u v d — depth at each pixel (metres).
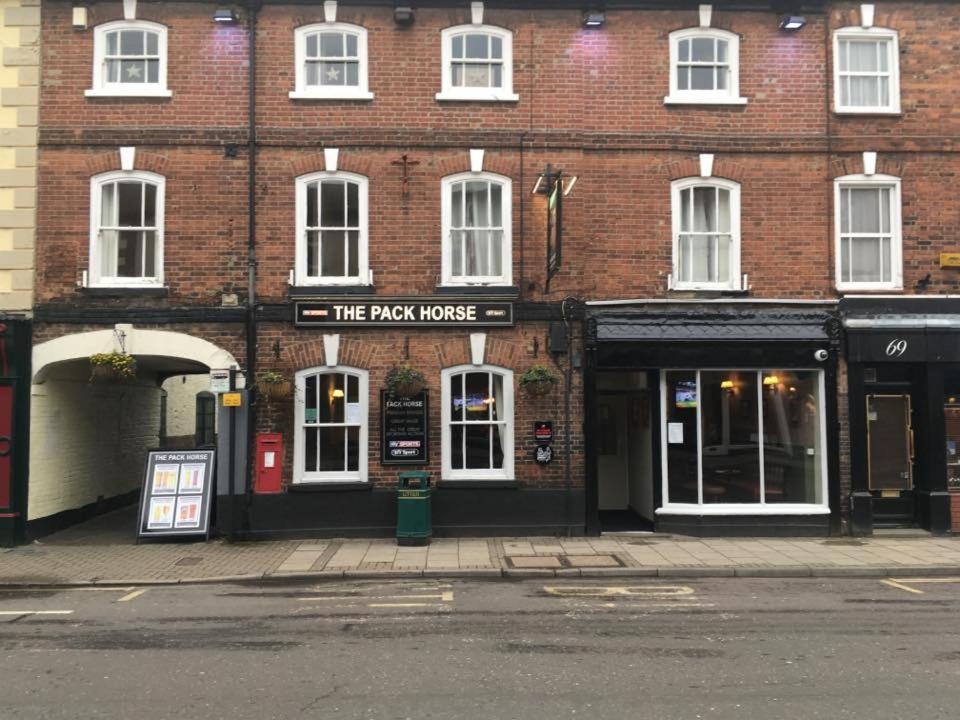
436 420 12.12
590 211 12.41
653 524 12.38
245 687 5.67
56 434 12.62
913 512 12.55
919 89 12.72
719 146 12.55
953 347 12.20
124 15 12.17
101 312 11.91
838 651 6.50
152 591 9.09
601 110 12.50
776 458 12.43
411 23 12.45
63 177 12.02
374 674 5.95
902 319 12.27
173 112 12.15
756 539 11.92
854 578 9.71
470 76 12.57
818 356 12.12
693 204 12.62
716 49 12.77
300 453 12.00
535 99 12.46
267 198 12.20
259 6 12.26
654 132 12.48
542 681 5.77
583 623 7.47
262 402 12.02
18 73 12.05
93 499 14.20
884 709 5.17
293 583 9.47
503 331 12.26
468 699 5.39
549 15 12.58
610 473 14.34
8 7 12.12
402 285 12.22
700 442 12.34
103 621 7.66
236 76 12.27
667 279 12.39
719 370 12.34
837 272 12.46
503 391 12.26
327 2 12.27
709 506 12.26
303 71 12.36
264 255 12.13
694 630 7.21
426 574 9.70
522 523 12.06
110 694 5.54
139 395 16.58
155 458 12.06
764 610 8.00
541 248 12.34
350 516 11.96
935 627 7.31
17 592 9.10
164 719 5.06
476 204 12.49
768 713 5.10
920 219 12.59
